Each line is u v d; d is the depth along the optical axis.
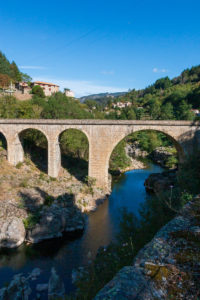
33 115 45.62
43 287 13.41
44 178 31.23
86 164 42.78
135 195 31.38
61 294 12.70
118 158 48.28
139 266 4.42
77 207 25.06
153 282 3.84
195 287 3.67
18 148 33.81
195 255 4.44
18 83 76.81
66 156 43.56
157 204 13.23
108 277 9.30
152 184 33.53
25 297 12.55
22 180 28.28
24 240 18.67
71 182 32.31
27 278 14.32
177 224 5.93
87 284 9.51
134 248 9.94
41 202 23.86
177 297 3.54
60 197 25.77
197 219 5.99
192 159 27.38
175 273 4.04
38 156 40.31
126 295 3.52
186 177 20.53
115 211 25.70
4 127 32.34
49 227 19.05
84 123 30.42
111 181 38.06
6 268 15.45
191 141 32.50
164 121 31.41
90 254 17.05
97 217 24.03
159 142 66.94
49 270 15.23
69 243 18.67
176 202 13.13
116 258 10.56
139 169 47.84
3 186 25.55
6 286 13.43
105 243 18.70
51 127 31.22
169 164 49.44
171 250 4.76
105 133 30.72
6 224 18.50
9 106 43.66
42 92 66.69
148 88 180.38
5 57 85.62
